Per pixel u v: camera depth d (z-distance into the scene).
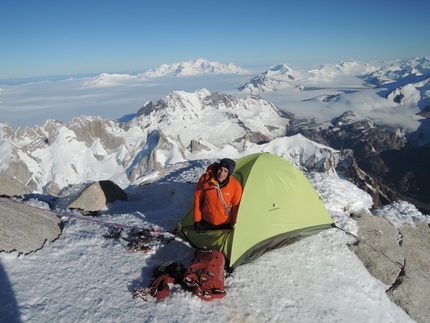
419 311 3.47
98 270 3.08
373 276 3.74
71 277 2.91
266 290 3.13
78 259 3.20
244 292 3.05
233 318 2.71
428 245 4.64
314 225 4.06
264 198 3.74
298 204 3.98
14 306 2.41
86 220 4.18
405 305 3.50
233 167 3.37
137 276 3.08
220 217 3.50
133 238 3.70
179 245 3.71
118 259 3.32
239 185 3.50
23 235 3.26
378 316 3.19
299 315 2.90
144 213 4.66
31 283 2.72
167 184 6.70
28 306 2.46
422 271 4.02
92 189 5.32
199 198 3.52
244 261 3.43
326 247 3.95
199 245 3.60
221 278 2.98
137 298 2.75
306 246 3.91
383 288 3.62
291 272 3.45
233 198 3.48
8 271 2.80
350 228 4.45
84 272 3.01
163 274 2.97
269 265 3.51
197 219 3.51
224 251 3.39
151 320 2.53
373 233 4.48
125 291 2.84
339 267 3.66
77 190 6.09
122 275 3.06
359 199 5.44
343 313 3.04
